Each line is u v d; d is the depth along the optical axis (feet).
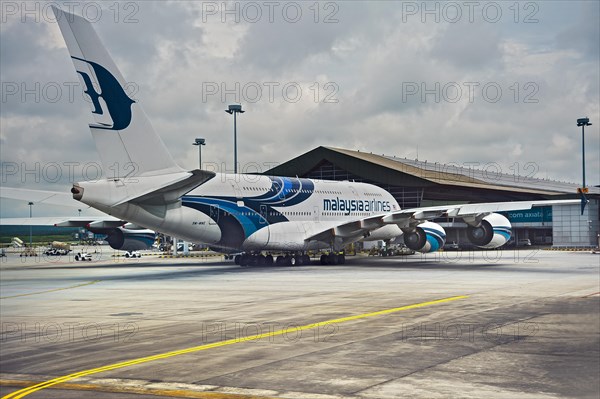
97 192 102.17
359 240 152.76
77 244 449.06
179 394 31.17
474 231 143.74
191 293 81.15
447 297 73.15
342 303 67.97
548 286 86.99
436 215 136.26
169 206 115.44
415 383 32.76
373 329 49.93
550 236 328.70
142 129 107.04
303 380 33.60
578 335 46.60
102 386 32.91
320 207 147.95
